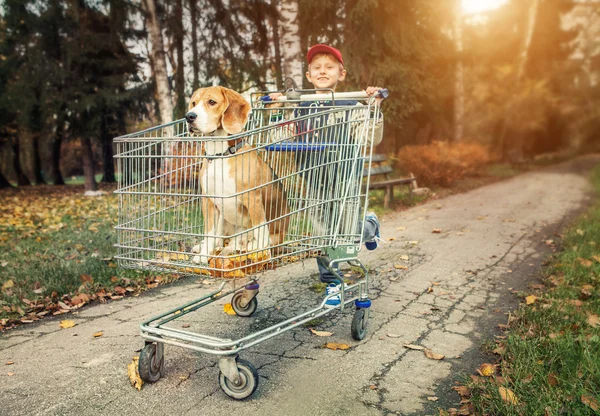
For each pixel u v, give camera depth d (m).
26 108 14.25
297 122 2.85
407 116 14.09
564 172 19.08
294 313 3.66
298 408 2.30
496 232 6.73
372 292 4.17
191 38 12.70
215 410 2.29
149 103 16.56
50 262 4.89
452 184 13.35
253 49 12.80
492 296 4.03
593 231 6.15
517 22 24.28
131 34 15.48
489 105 25.22
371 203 9.70
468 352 2.94
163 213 2.61
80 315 3.67
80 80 14.59
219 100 2.79
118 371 2.71
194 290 4.32
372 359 2.85
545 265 4.95
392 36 12.70
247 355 2.91
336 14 13.34
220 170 2.65
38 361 2.84
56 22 14.06
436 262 5.16
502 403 2.18
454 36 17.34
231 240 2.78
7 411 2.28
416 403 2.35
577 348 2.72
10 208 10.59
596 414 2.09
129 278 4.45
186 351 2.97
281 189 2.86
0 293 4.00
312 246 2.75
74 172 40.53
